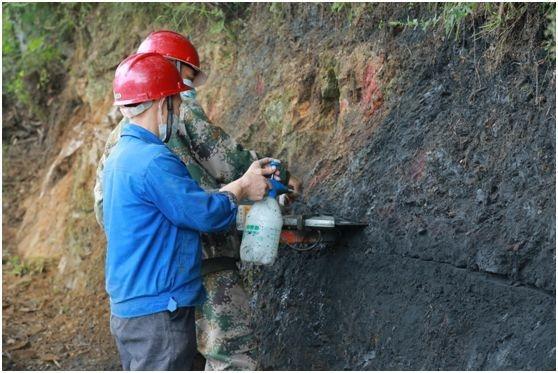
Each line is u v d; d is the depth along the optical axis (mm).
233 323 3703
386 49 4109
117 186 3117
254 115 5039
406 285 3547
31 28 8586
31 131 9219
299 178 4406
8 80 9094
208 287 3705
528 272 3084
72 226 6848
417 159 3715
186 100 3768
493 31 3553
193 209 3059
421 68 3893
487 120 3482
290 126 4656
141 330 3113
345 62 4363
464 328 3242
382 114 4031
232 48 5727
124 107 3229
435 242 3461
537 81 3309
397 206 3705
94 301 6160
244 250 3430
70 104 8367
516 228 3168
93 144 7020
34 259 7156
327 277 3990
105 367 5293
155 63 3246
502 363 3018
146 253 3098
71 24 8180
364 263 3791
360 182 3945
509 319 3086
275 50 5184
